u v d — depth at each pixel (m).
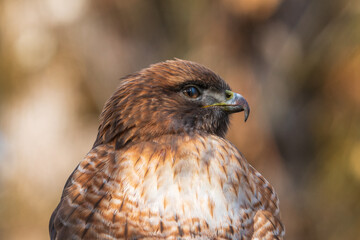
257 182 7.29
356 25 15.42
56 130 13.86
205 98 7.47
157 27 14.94
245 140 14.42
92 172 6.89
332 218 15.52
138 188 6.67
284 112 15.52
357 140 15.52
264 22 14.60
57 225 6.82
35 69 13.83
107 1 14.05
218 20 14.59
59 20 13.78
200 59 14.55
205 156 6.92
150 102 7.18
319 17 16.25
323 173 15.77
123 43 14.25
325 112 15.84
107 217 6.62
